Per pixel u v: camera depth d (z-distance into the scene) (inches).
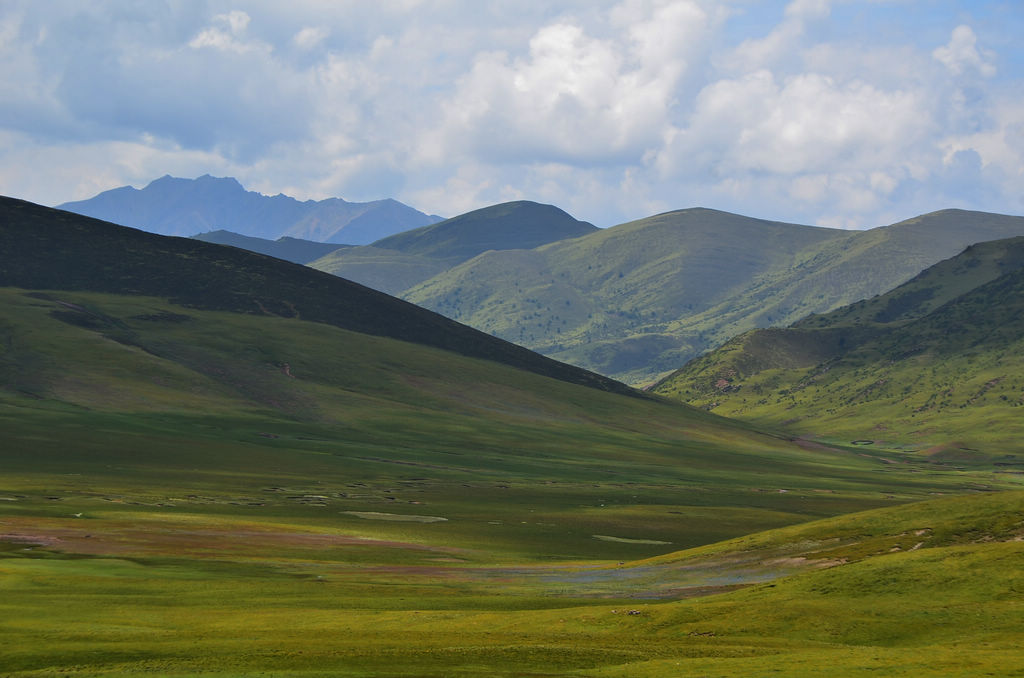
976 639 1913.1
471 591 2819.9
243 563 3277.6
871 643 1975.9
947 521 3127.5
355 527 4690.0
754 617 2133.4
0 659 1674.5
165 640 1879.9
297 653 1750.7
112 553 3275.1
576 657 1765.5
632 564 3494.1
